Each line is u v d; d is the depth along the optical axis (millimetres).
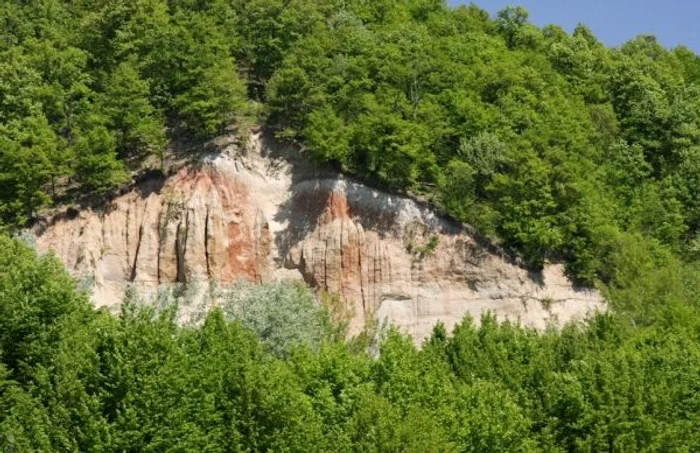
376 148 70188
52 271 45812
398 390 42125
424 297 67562
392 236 69375
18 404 35750
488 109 76500
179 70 75062
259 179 72188
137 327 37375
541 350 50625
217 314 42594
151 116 73250
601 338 55062
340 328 64438
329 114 71188
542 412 44750
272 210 71250
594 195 73625
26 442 34188
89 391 35781
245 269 68562
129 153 73188
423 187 71812
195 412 36938
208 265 67625
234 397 38094
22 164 67562
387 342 45875
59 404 35031
